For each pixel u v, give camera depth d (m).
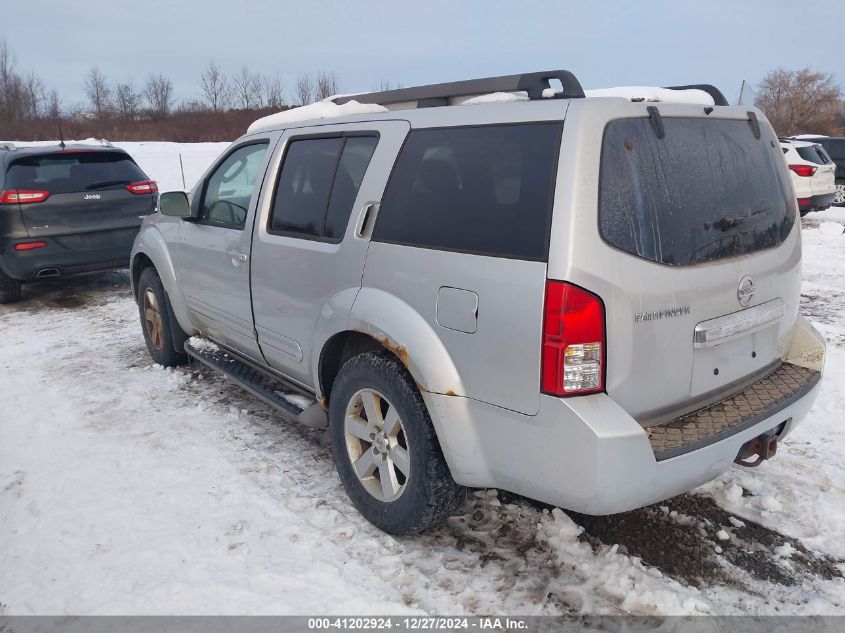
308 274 3.29
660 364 2.42
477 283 2.46
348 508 3.24
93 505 3.30
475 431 2.53
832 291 7.37
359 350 3.28
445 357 2.59
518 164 2.46
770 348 2.95
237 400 4.61
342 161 3.27
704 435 2.43
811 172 12.96
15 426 4.27
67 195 7.30
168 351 5.16
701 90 3.06
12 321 6.92
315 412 3.40
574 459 2.26
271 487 3.44
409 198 2.85
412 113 2.98
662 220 2.43
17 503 3.35
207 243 4.23
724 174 2.70
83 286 8.55
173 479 3.53
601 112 2.35
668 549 2.87
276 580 2.71
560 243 2.25
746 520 3.06
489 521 3.10
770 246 2.86
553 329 2.24
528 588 2.64
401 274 2.78
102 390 4.84
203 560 2.85
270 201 3.67
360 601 2.59
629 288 2.30
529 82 2.71
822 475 3.41
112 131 42.66
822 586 2.63
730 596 2.58
